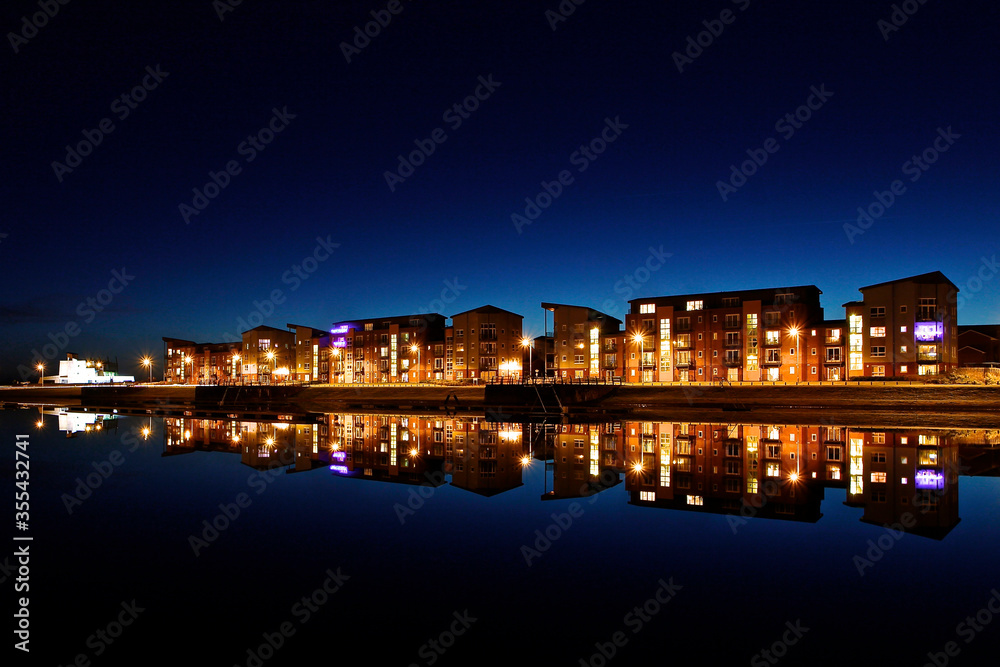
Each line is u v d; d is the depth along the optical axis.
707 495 18.66
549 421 50.34
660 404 60.00
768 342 81.06
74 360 150.12
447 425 47.12
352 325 123.25
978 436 35.69
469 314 107.12
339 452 30.19
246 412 67.12
